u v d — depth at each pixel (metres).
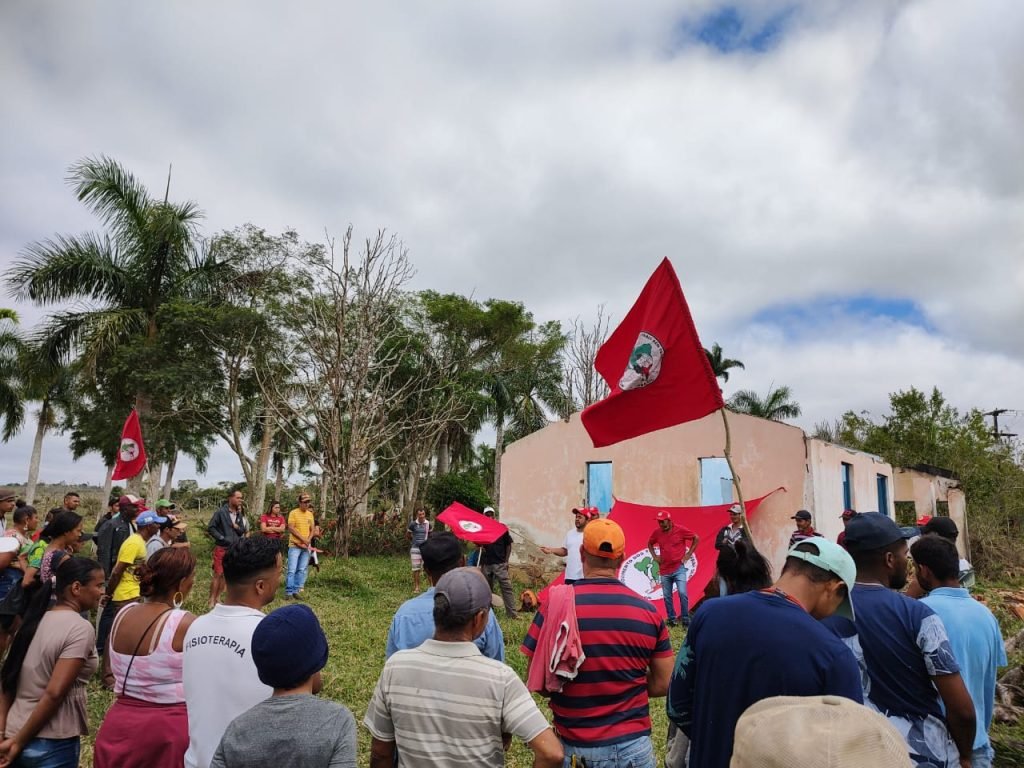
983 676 3.34
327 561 15.90
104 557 8.41
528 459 16.33
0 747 3.33
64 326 21.00
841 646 2.50
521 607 12.19
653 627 3.31
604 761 3.14
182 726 3.18
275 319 23.42
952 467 26.30
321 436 20.44
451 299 32.78
